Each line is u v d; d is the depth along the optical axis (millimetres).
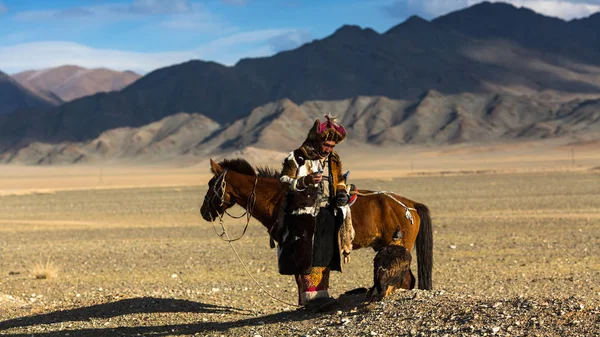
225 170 10992
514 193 54719
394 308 9547
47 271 19094
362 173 117750
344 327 9094
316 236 10211
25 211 49875
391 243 10711
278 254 10445
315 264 10172
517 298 9367
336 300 10445
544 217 34438
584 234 26797
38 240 30547
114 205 53781
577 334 7750
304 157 10234
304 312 10461
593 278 16375
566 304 8797
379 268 9883
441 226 31000
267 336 9328
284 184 10594
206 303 13539
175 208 48375
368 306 9844
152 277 18719
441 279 16891
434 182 76438
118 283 17781
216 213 11094
